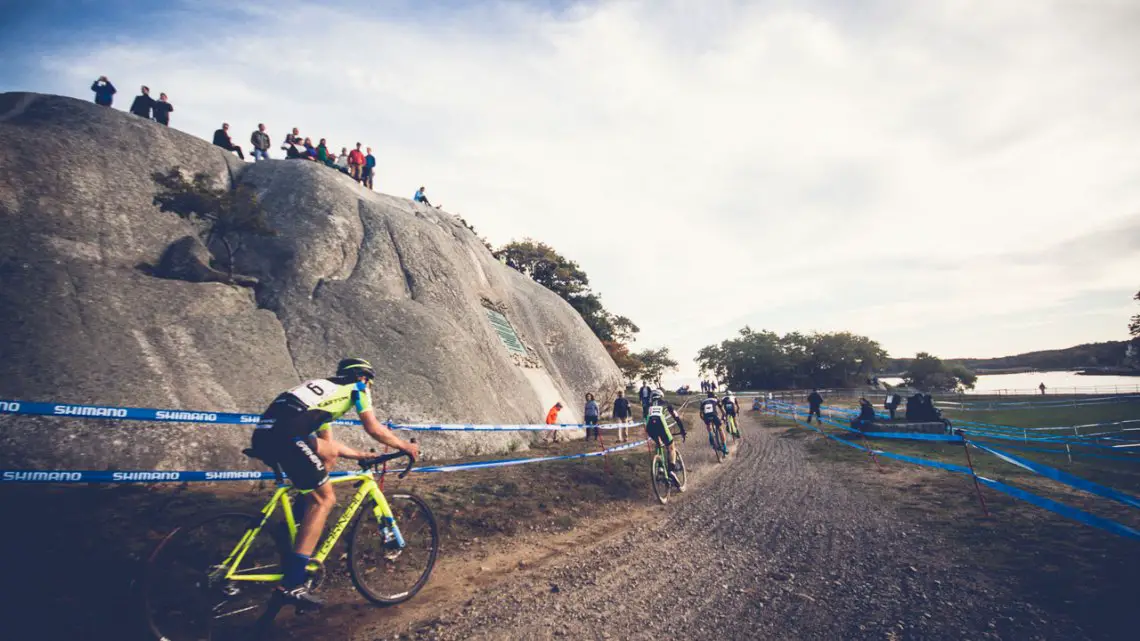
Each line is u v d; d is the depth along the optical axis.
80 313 9.12
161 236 12.94
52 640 2.93
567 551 5.50
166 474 4.45
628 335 50.66
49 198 11.40
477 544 5.64
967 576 4.41
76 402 7.54
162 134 15.46
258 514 3.36
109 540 4.40
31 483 5.80
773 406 39.22
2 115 12.91
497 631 3.52
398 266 16.36
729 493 8.62
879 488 8.55
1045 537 5.44
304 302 12.97
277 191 16.55
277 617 3.63
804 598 4.05
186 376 9.15
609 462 11.06
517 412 15.89
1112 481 8.51
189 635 3.06
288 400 3.40
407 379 12.49
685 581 4.50
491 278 23.50
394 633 3.48
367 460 3.87
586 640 3.37
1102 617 3.50
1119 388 49.91
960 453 13.09
